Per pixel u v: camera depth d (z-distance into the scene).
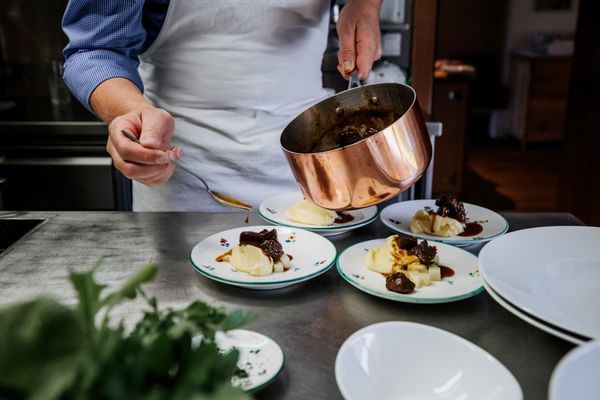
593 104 2.49
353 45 1.00
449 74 3.60
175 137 1.26
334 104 0.91
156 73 1.25
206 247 0.88
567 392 0.47
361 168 0.75
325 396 0.56
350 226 0.98
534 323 0.62
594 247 0.81
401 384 0.57
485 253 0.76
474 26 5.22
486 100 5.16
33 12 2.31
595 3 2.42
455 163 3.55
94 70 1.05
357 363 0.57
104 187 1.86
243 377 0.56
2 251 0.92
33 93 2.39
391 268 0.80
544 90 4.64
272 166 1.27
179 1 1.14
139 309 0.71
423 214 1.00
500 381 0.54
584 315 0.67
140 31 1.13
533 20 5.11
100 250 0.90
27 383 0.37
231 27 1.17
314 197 0.81
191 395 0.40
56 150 1.85
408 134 0.75
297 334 0.67
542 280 0.73
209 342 0.47
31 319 0.38
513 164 4.35
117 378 0.39
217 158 1.25
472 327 0.69
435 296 0.73
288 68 1.24
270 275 0.80
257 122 1.25
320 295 0.77
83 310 0.41
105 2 1.06
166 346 0.41
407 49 2.36
